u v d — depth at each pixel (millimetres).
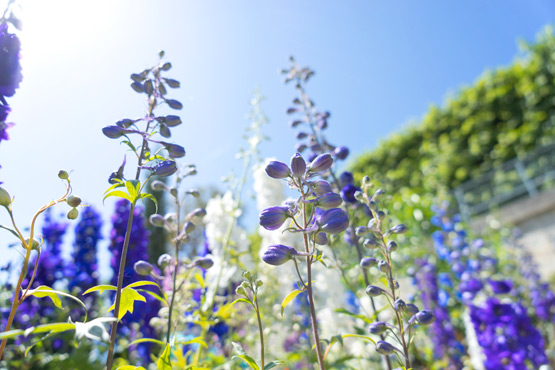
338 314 641
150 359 502
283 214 271
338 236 444
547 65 3070
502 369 478
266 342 559
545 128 2873
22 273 241
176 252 376
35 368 520
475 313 515
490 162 3131
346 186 432
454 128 3461
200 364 420
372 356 605
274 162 276
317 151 496
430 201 1260
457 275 811
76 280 616
